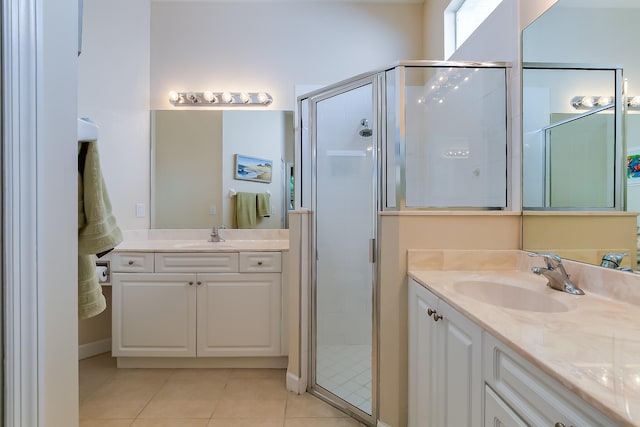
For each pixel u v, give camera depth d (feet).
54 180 1.83
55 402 1.83
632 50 3.02
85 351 7.04
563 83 3.84
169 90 8.09
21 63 1.61
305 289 5.73
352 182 5.86
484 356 2.55
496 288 3.87
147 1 7.95
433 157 5.39
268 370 6.52
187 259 6.41
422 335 3.91
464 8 6.99
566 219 3.77
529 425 1.99
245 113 8.16
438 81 5.24
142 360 6.57
